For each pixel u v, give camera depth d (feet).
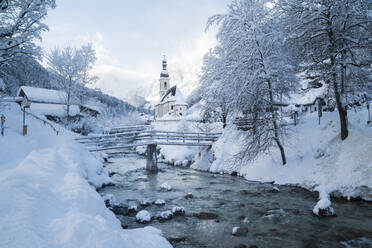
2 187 18.22
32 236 12.51
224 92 58.65
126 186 53.52
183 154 90.84
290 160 53.72
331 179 41.91
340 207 34.91
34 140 50.98
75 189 23.04
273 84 52.54
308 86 52.31
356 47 43.73
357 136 44.60
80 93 114.62
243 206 38.04
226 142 74.49
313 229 28.50
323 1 43.96
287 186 48.26
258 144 51.96
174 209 34.99
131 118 209.05
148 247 16.33
